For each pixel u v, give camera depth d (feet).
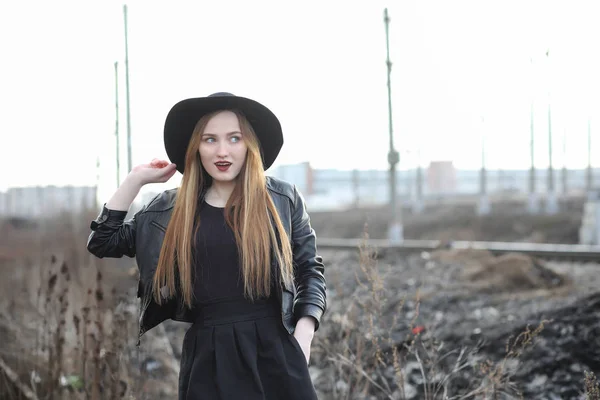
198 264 8.53
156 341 18.42
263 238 8.45
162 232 8.76
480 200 89.20
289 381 8.19
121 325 13.61
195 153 8.84
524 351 16.42
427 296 24.47
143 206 9.13
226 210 8.64
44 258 24.80
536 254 40.42
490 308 22.24
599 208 63.67
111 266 21.91
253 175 8.71
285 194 9.07
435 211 101.14
